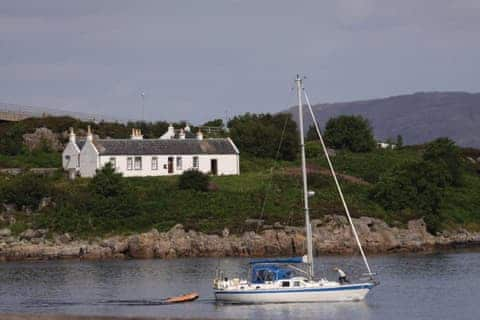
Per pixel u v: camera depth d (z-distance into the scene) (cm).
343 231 16538
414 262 15062
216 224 16438
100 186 17338
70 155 19500
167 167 19350
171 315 9881
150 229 16362
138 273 13725
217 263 14800
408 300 10994
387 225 17300
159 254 15825
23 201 17150
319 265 14388
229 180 19050
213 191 18025
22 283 12812
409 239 17138
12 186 17338
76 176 18938
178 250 15900
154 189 17888
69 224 16538
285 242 16038
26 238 16175
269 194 18012
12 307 10662
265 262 11044
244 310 10225
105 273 13788
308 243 10994
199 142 19850
